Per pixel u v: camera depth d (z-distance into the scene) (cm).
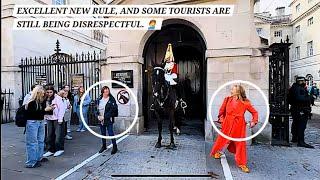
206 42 860
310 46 3547
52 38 1559
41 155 621
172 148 754
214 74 847
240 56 827
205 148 761
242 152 581
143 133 979
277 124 823
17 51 1322
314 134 992
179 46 1358
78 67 1472
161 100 761
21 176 537
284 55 813
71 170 576
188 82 1438
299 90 793
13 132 998
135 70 950
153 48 1279
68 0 1716
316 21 3319
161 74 764
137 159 657
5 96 1288
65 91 854
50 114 654
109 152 720
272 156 689
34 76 1323
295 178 539
